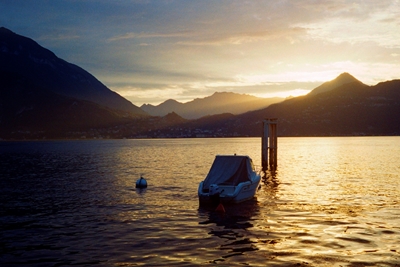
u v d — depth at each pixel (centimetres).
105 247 1603
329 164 5678
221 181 2666
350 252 1501
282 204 2511
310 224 1952
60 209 2419
